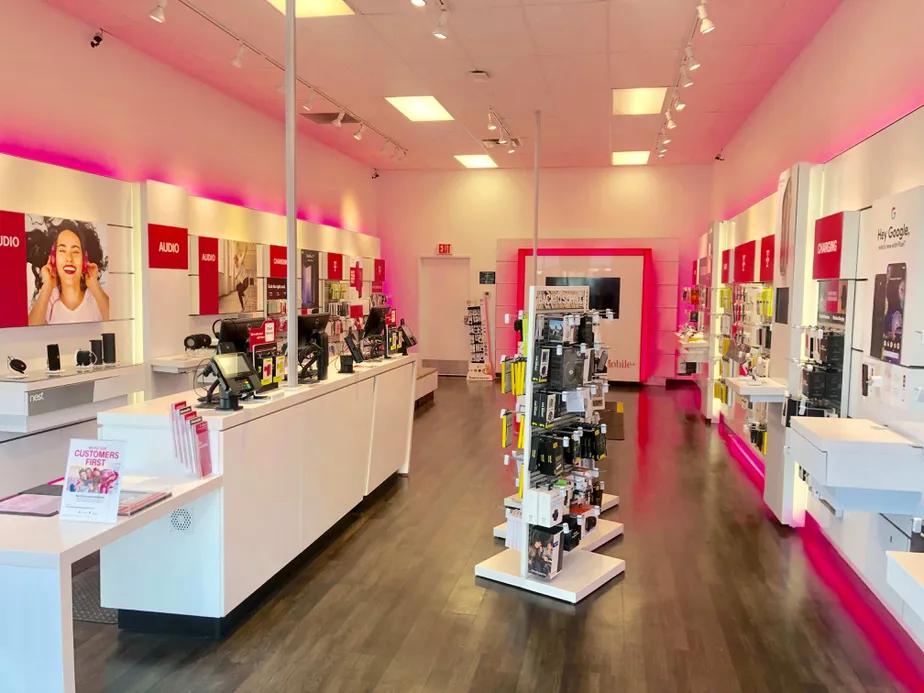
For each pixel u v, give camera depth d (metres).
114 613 3.48
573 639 3.25
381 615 3.48
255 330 3.91
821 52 5.43
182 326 6.57
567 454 4.06
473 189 13.02
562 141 10.22
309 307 9.56
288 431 3.82
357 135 9.09
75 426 5.39
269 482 3.61
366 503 5.32
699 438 7.73
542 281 12.35
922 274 3.09
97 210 5.66
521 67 6.78
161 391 6.30
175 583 3.23
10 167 4.79
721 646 3.19
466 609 3.55
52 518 2.47
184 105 7.09
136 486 2.91
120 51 6.10
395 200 13.30
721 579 3.95
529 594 3.74
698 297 10.70
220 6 5.32
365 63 6.71
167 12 5.45
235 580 3.30
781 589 3.81
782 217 5.22
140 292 6.14
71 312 5.38
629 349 12.11
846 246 4.03
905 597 1.98
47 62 5.29
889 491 3.10
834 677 2.93
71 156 5.58
